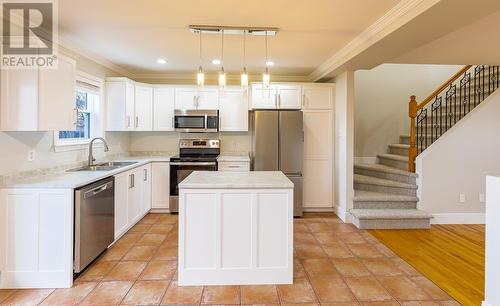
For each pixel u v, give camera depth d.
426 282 2.73
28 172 2.92
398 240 3.81
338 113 4.92
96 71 4.36
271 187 2.65
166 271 2.92
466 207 4.56
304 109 5.06
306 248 3.53
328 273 2.90
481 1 2.12
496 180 2.18
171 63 4.73
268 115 4.84
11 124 2.53
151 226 4.29
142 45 3.80
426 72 6.17
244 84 3.02
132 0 2.55
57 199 2.58
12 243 2.57
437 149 4.53
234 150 5.66
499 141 4.54
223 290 2.57
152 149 5.62
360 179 5.16
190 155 5.52
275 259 2.69
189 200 2.63
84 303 2.36
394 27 2.73
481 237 3.93
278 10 2.75
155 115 5.21
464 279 2.79
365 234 4.02
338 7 2.66
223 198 2.64
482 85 5.41
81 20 2.98
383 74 6.13
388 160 5.64
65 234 2.59
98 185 3.03
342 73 4.71
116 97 4.60
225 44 3.75
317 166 5.07
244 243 2.67
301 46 3.80
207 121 5.16
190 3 2.61
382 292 2.55
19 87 2.53
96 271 2.90
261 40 3.58
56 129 2.75
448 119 5.57
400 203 4.59
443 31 2.76
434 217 4.52
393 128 6.17
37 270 2.59
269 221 2.68
